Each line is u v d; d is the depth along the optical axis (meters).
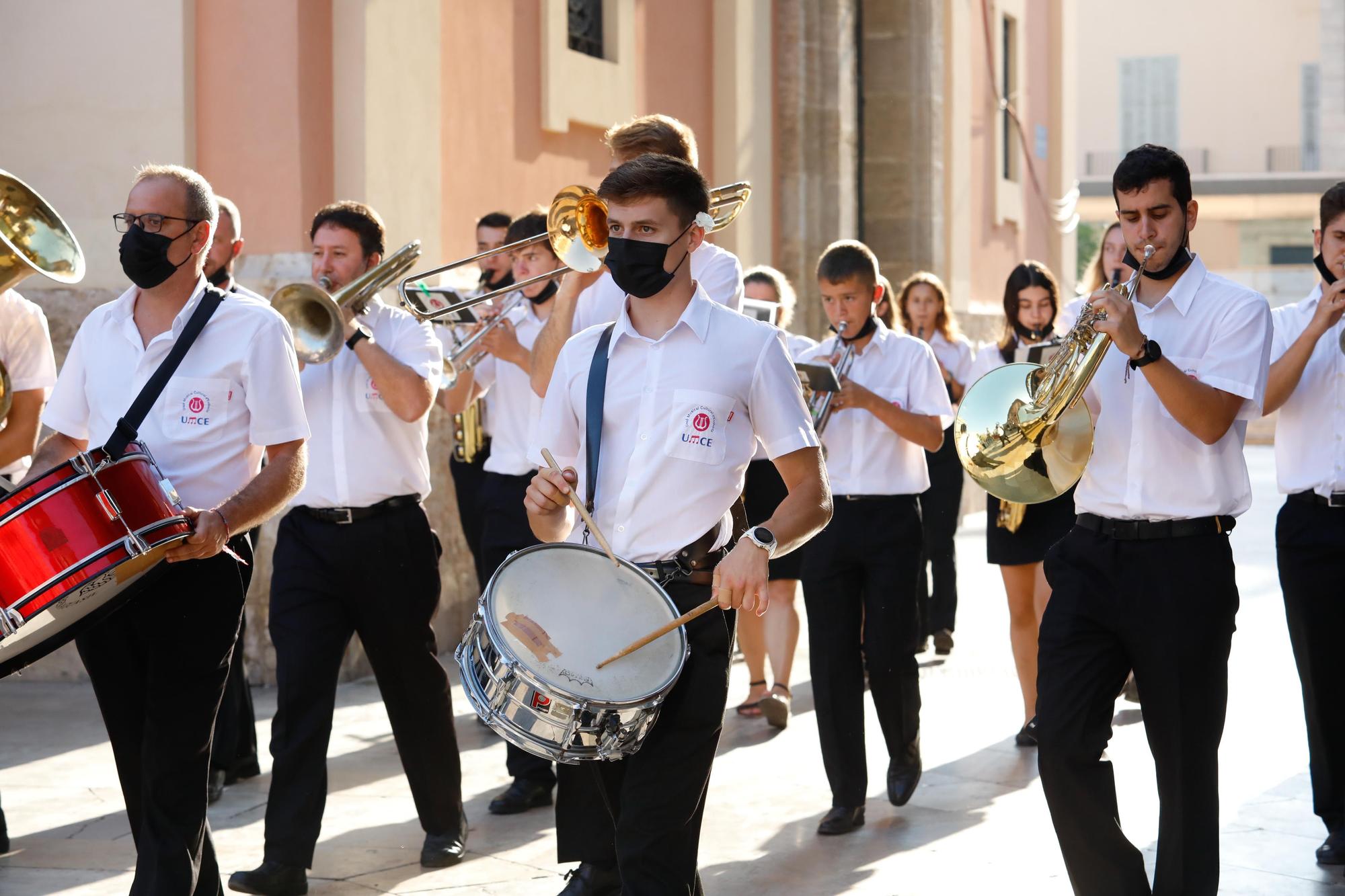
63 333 8.55
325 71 8.44
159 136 8.45
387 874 5.21
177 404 4.14
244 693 6.45
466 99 9.39
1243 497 4.25
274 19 8.29
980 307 16.52
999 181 17.20
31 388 5.46
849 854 5.45
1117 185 4.29
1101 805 4.18
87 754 6.86
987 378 4.63
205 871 4.26
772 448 3.61
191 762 4.10
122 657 4.18
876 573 5.93
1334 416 5.24
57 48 8.65
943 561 9.34
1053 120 19.47
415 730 5.33
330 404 5.25
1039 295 7.93
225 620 4.13
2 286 4.27
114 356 4.22
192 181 4.13
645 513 3.61
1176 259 4.32
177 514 3.77
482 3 9.51
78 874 5.20
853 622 5.86
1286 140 48.59
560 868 5.29
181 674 4.07
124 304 4.23
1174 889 4.18
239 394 4.19
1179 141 49.72
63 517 3.61
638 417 3.62
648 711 3.29
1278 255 48.62
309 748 5.04
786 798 6.18
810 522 3.51
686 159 4.66
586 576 3.52
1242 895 4.94
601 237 3.91
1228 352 4.22
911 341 6.33
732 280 4.71
